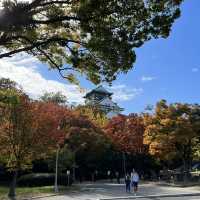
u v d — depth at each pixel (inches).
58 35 621.6
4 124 1588.3
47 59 660.1
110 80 621.0
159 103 2292.1
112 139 2972.4
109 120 3147.1
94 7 548.7
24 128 1590.8
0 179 2265.0
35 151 1615.4
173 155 2281.0
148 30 570.9
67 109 2564.0
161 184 2207.2
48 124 1636.3
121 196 1512.1
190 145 2310.5
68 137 2338.8
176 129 2226.9
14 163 1596.9
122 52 575.8
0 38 561.9
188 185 2059.5
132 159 3115.2
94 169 2893.7
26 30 579.5
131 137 2984.7
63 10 577.0
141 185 2167.8
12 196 1528.1
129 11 559.2
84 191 1754.4
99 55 597.3
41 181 2069.4
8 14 525.3
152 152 2324.1
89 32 571.8
